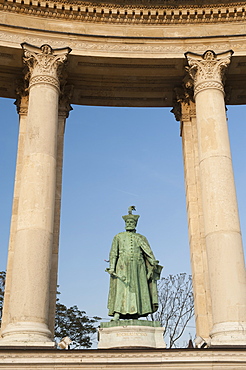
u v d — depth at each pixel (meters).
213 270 17.16
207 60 20.83
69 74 22.42
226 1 21.69
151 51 21.28
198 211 20.88
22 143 21.66
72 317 43.41
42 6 21.28
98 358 14.70
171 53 21.27
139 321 16.58
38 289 16.28
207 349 14.92
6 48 20.39
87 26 21.84
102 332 16.48
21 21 21.25
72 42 21.16
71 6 21.55
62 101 22.84
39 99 19.47
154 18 21.98
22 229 17.19
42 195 17.75
